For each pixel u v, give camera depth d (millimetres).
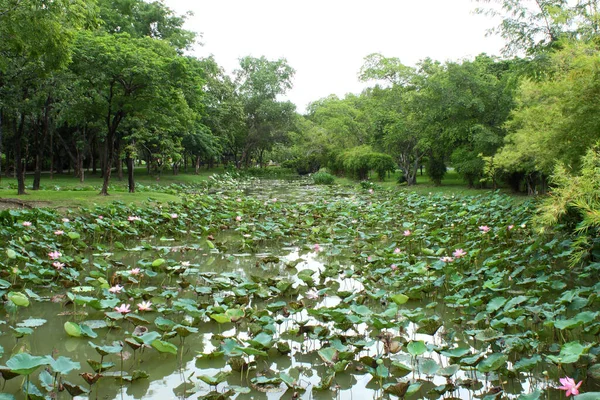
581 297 5219
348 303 5930
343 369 4117
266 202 17891
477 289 6258
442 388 3793
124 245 10016
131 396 3859
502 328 4855
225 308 5289
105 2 21656
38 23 9727
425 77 21766
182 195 19828
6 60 11656
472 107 19047
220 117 34906
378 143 30219
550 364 4352
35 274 6793
